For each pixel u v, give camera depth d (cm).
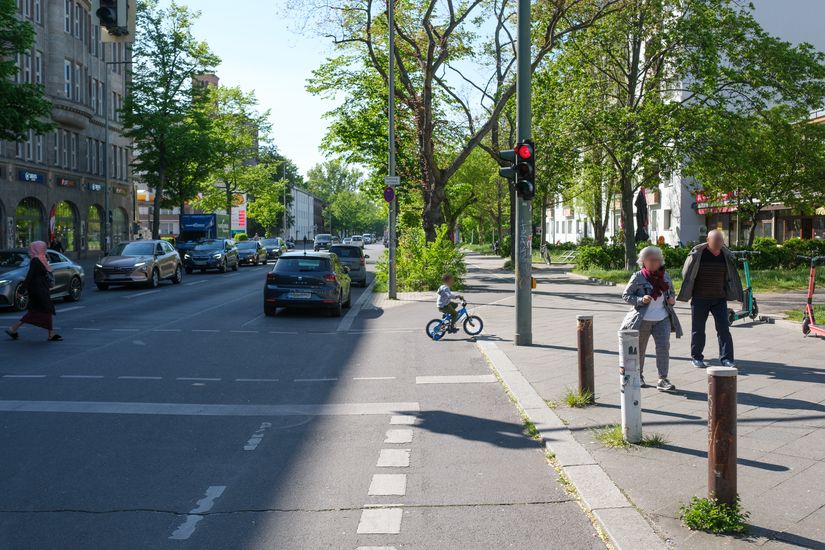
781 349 1118
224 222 5406
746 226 4544
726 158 2731
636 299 827
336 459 607
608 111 2822
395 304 2130
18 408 792
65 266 2122
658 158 2716
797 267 2998
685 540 421
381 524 464
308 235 16412
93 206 5391
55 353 1172
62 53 4703
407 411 780
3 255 1933
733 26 2806
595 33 2852
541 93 2988
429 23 2650
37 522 468
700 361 975
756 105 2894
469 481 547
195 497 516
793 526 439
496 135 3553
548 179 3142
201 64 4925
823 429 658
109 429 706
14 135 2400
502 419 738
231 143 6469
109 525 463
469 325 1389
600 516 457
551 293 2334
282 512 486
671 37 2725
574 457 582
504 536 443
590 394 777
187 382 947
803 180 3130
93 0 880
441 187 2762
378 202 3891
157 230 4938
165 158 4916
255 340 1363
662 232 5250
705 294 960
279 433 694
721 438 446
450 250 2619
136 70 4812
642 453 591
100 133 5472
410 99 2814
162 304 2084
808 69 2817
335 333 1479
